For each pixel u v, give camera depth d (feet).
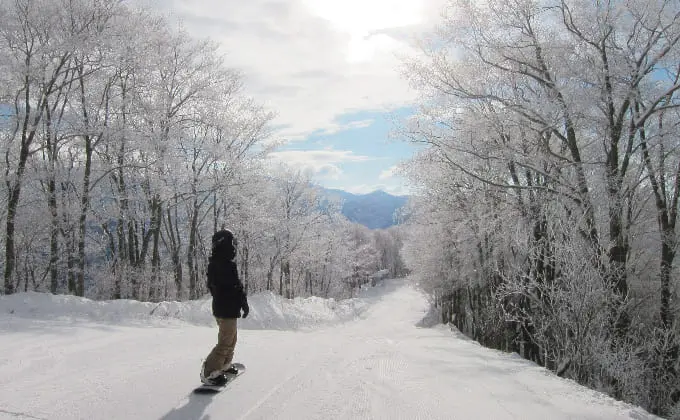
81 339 26.53
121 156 67.62
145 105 68.69
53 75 55.47
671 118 45.75
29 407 13.28
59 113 59.16
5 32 51.31
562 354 30.55
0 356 20.08
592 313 28.73
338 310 114.62
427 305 181.68
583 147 46.50
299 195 133.69
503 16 44.27
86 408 13.41
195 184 75.56
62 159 69.82
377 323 114.93
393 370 20.08
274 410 13.71
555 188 44.52
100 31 57.41
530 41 44.73
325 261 171.53
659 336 42.34
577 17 43.01
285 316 75.97
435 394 16.33
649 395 37.76
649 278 55.83
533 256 37.60
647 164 48.19
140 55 63.16
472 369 21.90
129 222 75.46
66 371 18.04
